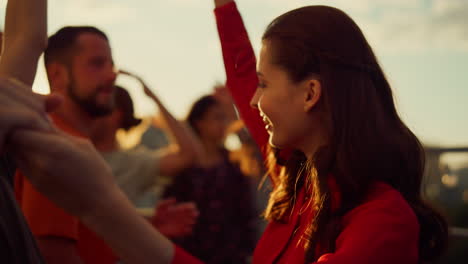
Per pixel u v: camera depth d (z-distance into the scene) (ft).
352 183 2.75
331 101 2.86
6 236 1.75
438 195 9.20
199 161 10.75
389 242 2.43
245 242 11.02
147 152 9.21
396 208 2.57
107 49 6.31
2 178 1.88
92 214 1.13
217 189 10.98
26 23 2.33
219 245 10.77
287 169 3.42
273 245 3.24
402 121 3.07
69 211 1.10
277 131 3.02
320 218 2.76
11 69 2.23
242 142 11.25
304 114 2.94
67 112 6.08
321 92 2.89
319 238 2.74
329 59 2.88
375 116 2.86
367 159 2.79
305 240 2.90
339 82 2.87
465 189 9.23
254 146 11.16
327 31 2.93
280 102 2.96
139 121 9.66
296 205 3.22
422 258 3.01
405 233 2.50
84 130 6.21
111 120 8.73
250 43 4.34
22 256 1.81
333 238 2.68
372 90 2.92
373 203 2.63
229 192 11.03
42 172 1.04
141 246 1.30
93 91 6.10
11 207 1.85
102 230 1.18
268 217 3.39
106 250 5.23
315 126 2.96
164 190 10.96
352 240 2.46
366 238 2.43
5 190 1.86
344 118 2.83
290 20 3.01
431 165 9.26
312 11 3.02
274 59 2.98
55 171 1.04
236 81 4.24
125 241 1.25
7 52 2.28
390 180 2.86
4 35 2.37
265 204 11.00
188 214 7.35
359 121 2.83
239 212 11.07
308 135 3.00
